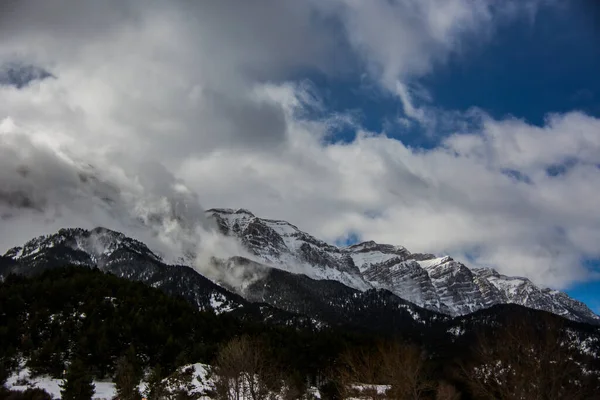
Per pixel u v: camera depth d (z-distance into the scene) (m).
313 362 101.81
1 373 80.56
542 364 41.78
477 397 48.03
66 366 91.62
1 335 96.12
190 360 98.50
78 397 72.00
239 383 73.19
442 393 59.12
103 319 109.81
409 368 60.25
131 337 103.06
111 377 95.06
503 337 46.00
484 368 46.66
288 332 127.25
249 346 78.38
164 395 74.62
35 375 88.38
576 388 41.06
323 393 81.56
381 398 59.44
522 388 41.66
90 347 96.00
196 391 75.94
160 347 103.25
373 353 72.06
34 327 100.50
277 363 84.94
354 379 65.56
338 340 108.06
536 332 44.31
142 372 92.44
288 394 77.69
